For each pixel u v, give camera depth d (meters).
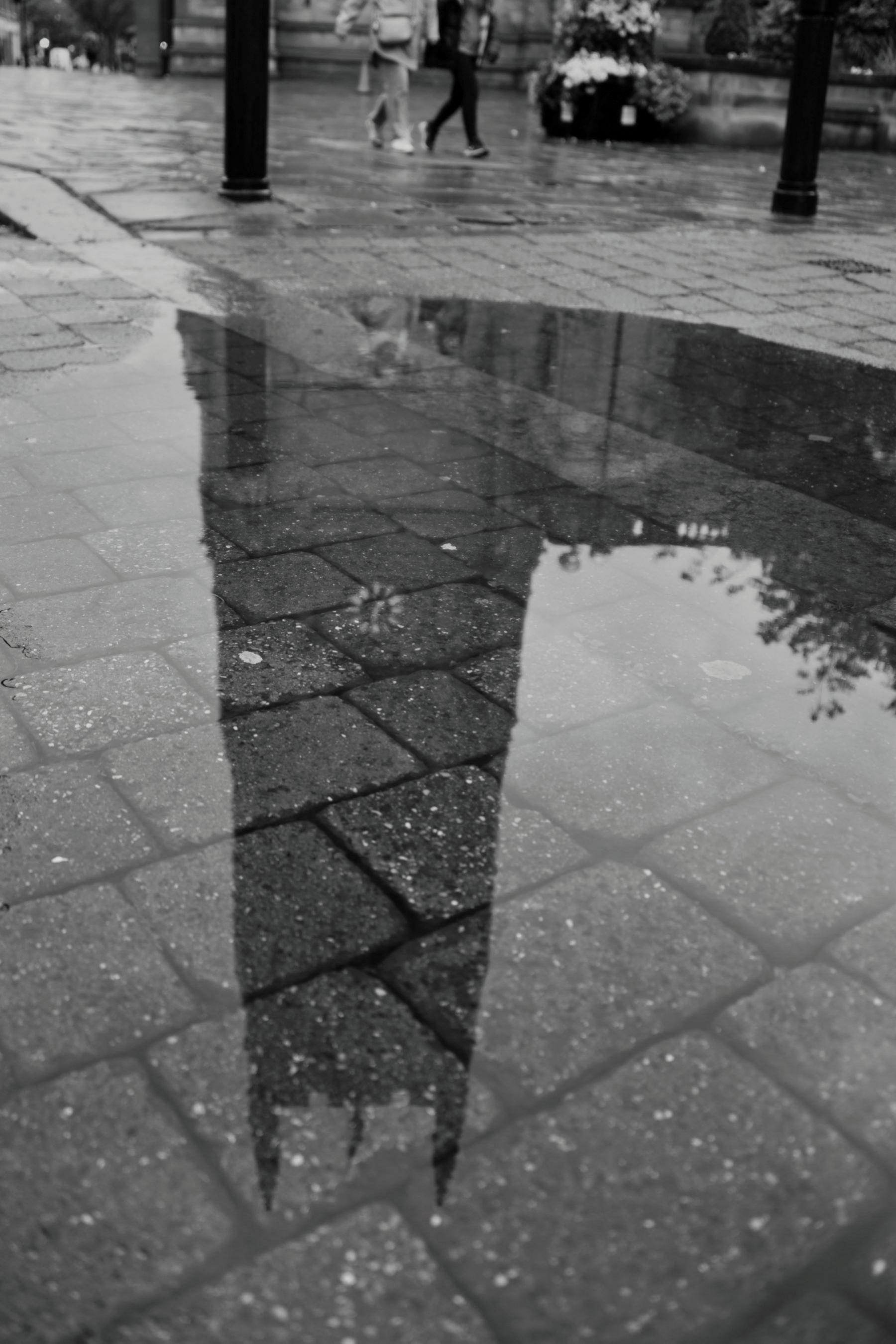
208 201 9.16
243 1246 1.55
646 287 7.58
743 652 3.15
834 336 6.68
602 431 4.89
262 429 4.64
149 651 2.98
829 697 2.96
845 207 12.11
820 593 3.53
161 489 3.99
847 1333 1.48
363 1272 1.52
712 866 2.32
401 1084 1.80
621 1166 1.69
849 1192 1.67
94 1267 1.52
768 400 5.47
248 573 3.43
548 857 2.32
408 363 5.67
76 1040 1.85
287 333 6.04
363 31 25.02
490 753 2.65
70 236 7.76
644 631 3.23
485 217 9.58
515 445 4.65
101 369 5.23
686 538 3.87
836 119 19.62
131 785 2.46
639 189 12.23
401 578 3.46
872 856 2.38
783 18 19.73
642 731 2.76
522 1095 1.79
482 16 13.50
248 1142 1.69
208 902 2.15
